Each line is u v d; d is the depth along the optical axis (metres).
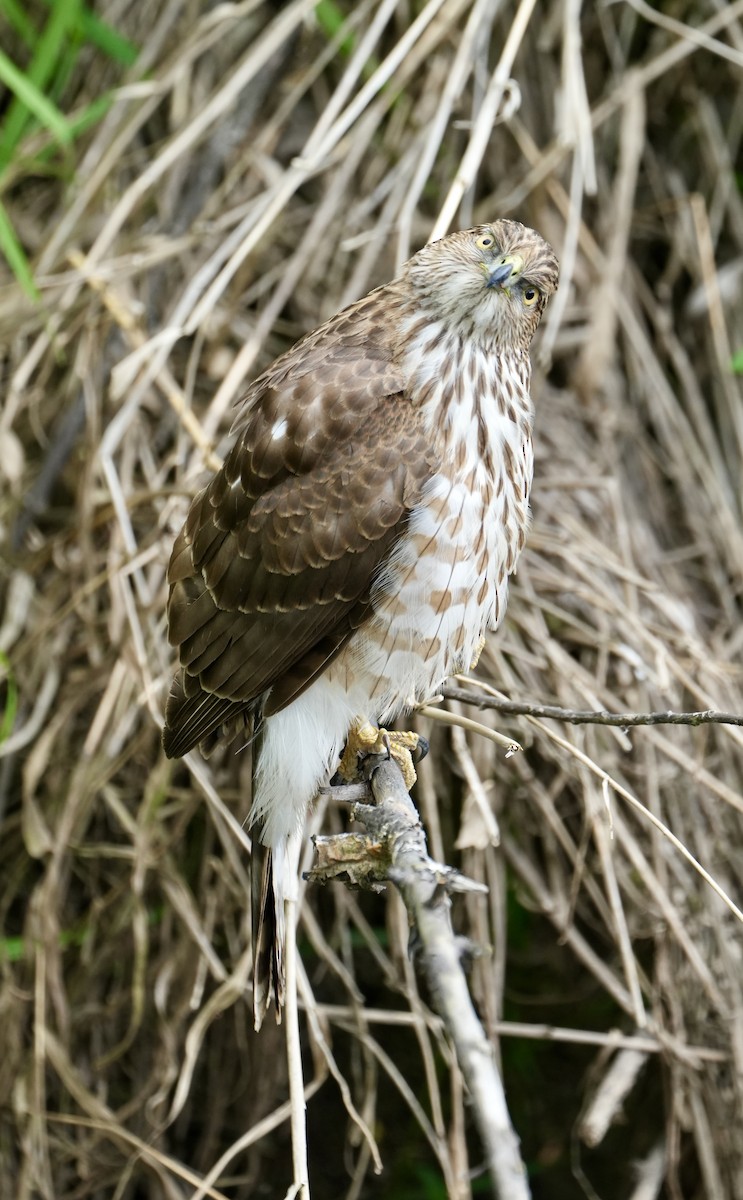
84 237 10.75
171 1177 9.63
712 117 11.55
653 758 9.20
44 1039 8.95
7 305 10.26
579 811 9.31
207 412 9.94
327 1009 8.83
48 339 9.95
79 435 10.09
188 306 9.41
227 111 10.88
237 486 7.23
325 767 7.34
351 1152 10.48
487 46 10.92
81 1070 9.51
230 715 7.35
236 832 8.29
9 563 9.85
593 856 9.21
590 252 11.00
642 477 10.82
